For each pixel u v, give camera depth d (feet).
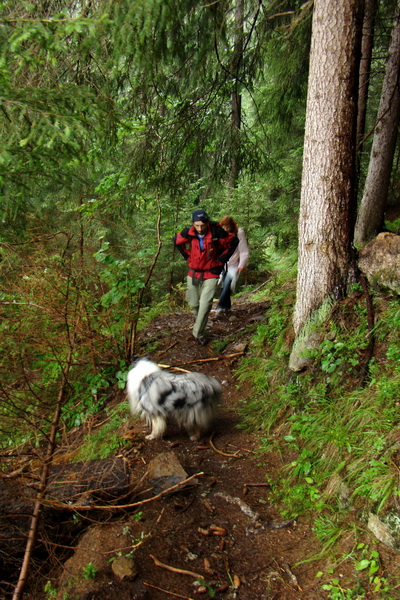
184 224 33.42
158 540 9.53
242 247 21.72
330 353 12.75
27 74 12.32
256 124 31.19
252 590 8.39
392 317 12.39
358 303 13.50
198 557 9.16
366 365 12.21
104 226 25.13
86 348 16.02
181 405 12.62
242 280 37.22
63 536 10.41
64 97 9.68
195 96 23.43
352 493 9.67
